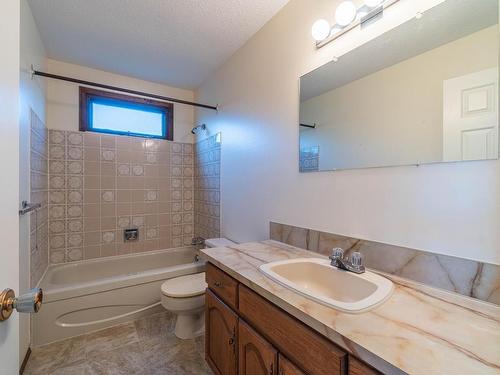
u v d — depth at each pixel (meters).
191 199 3.19
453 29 0.89
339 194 1.29
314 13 1.43
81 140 2.54
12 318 0.57
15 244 0.59
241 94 2.14
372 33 1.14
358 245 1.19
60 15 1.76
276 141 1.72
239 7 1.68
